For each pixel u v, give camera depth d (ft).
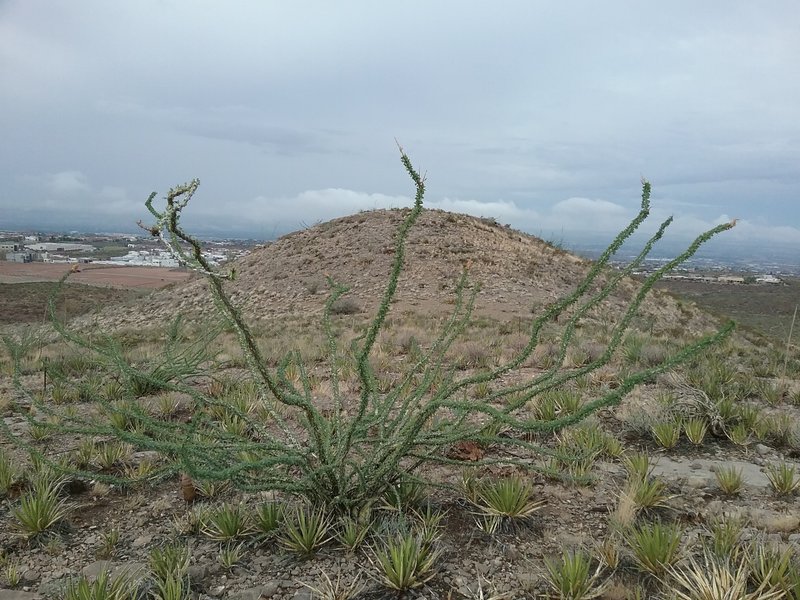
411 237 113.09
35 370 34.35
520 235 135.23
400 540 11.00
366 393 11.46
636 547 11.05
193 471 10.21
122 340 49.34
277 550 11.80
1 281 155.02
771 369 32.83
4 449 18.26
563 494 14.39
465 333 51.65
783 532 12.32
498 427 19.04
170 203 8.88
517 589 10.46
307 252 115.14
